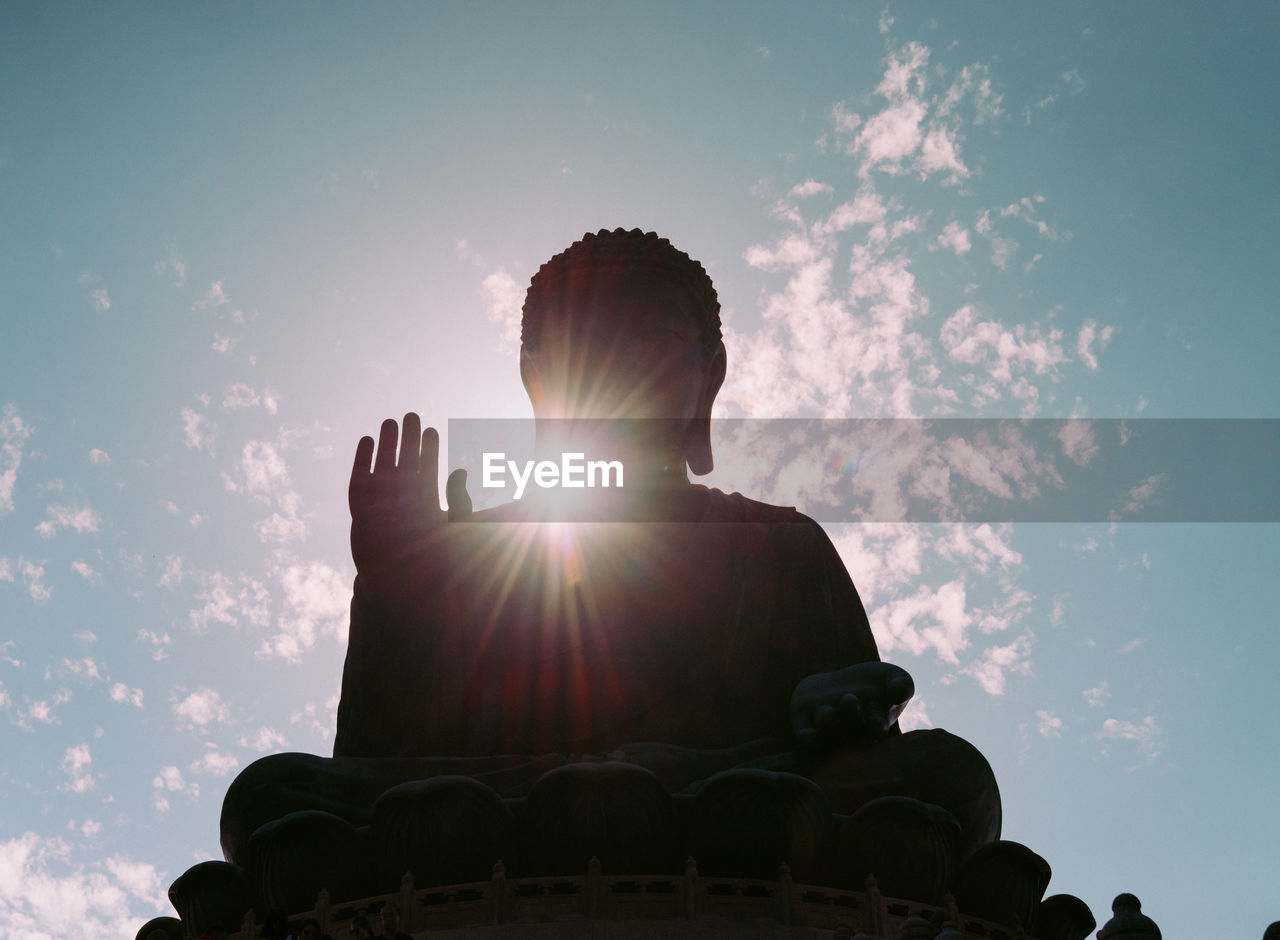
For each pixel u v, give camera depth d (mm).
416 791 18016
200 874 18891
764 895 17734
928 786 19406
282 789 19406
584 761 19172
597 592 22391
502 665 21922
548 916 17344
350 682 22594
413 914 17438
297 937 15734
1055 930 19641
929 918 17734
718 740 21438
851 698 19859
